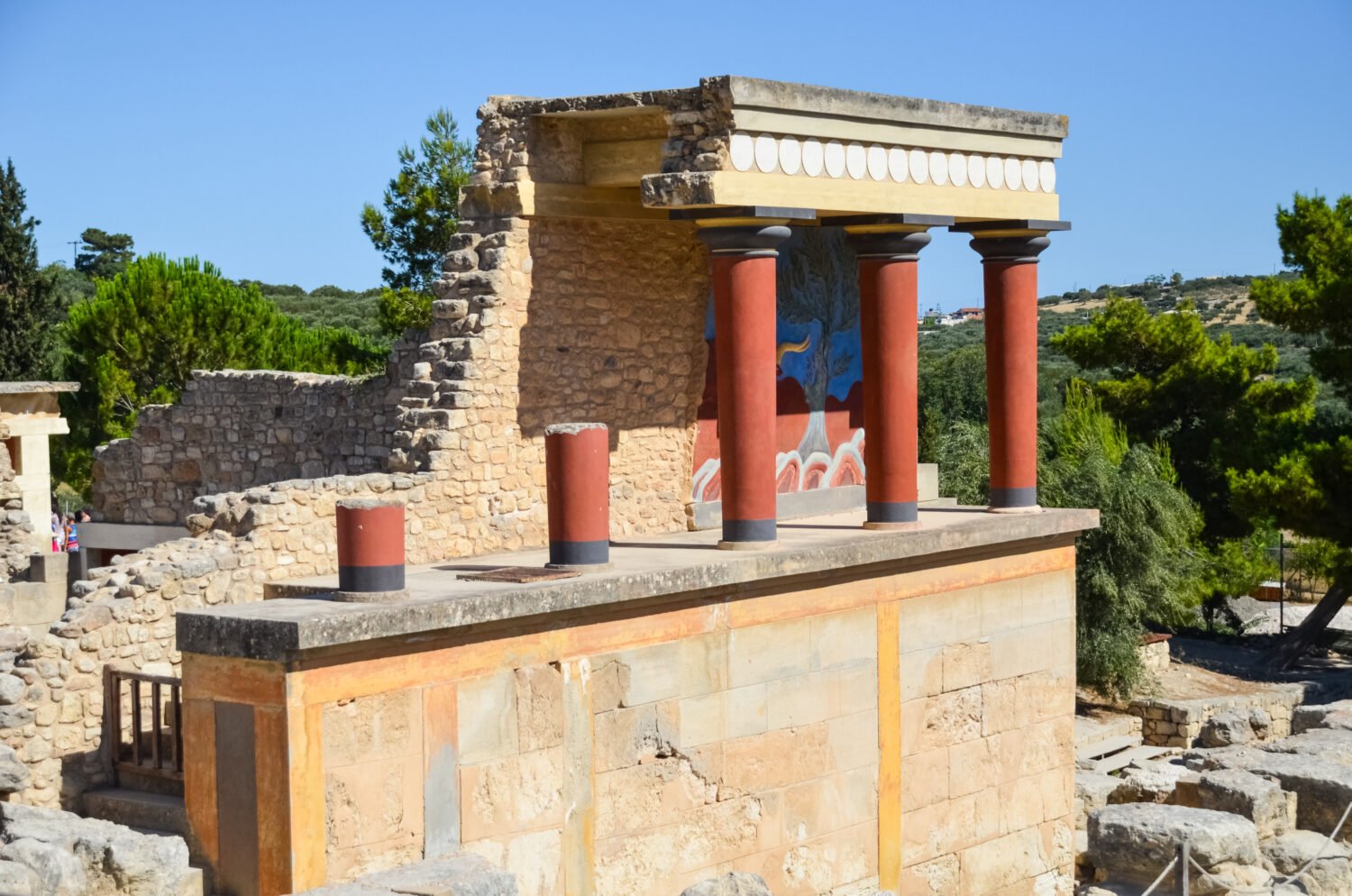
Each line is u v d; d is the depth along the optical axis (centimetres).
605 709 1412
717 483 1892
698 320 1848
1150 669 3556
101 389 4044
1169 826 1534
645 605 1445
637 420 1783
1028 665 1908
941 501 2147
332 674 1190
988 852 1847
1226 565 4081
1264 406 4256
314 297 8638
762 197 1552
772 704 1577
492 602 1290
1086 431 3709
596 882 1409
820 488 2027
